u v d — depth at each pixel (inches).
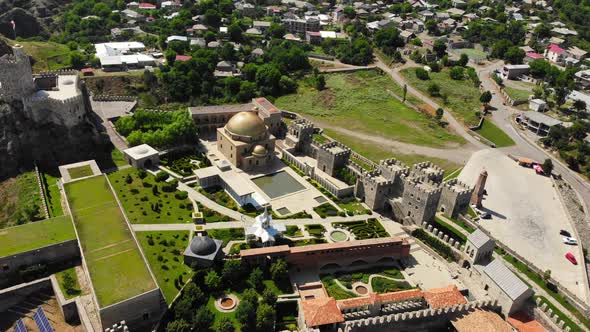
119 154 7106.3
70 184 5743.1
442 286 5137.8
